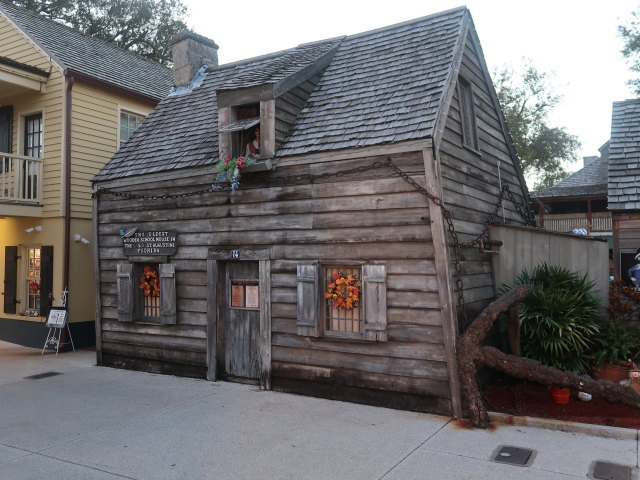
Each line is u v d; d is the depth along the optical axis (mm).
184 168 8570
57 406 7105
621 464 4848
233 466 4996
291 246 7543
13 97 12594
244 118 8414
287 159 7508
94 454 5367
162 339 9000
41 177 11930
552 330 6707
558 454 5113
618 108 11422
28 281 12500
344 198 7105
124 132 13344
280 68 8562
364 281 6828
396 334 6660
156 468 4984
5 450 5523
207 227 8414
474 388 6102
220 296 8383
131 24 26297
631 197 9227
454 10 8586
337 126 7477
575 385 5992
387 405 6738
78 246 11867
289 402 7070
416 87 7414
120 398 7453
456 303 6598
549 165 32844
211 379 8352
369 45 9062
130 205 9383
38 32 13070
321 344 7254
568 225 23828
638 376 6285
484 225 8023
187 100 10820
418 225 6539
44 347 11047
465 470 4789
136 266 9438
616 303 7664
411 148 6523
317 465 4973
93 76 12219
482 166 8547
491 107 9586
